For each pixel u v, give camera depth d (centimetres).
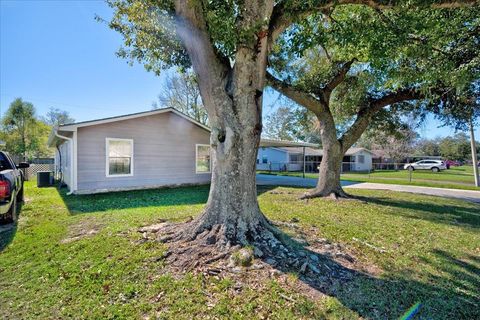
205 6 346
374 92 861
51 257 333
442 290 275
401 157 3325
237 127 359
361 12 423
